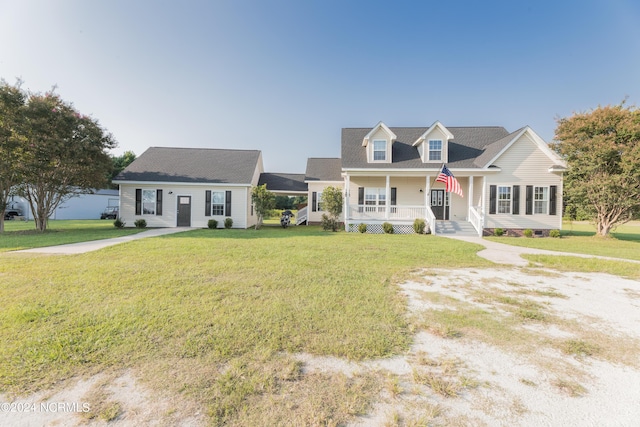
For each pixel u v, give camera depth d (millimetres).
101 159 15891
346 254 8227
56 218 30266
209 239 11258
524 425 1971
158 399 2158
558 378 2521
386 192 16625
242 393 2232
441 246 10336
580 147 14539
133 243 9688
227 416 2002
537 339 3242
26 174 13688
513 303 4414
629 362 2797
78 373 2449
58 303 3969
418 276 5977
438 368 2639
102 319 3479
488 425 1964
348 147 18828
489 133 19047
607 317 3906
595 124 14164
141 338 3043
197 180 18562
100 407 2066
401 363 2715
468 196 16875
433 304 4312
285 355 2785
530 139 15719
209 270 5977
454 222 15758
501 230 15383
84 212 32156
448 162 16781
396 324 3533
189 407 2082
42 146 13414
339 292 4695
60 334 3086
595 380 2500
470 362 2752
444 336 3275
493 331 3422
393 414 2051
